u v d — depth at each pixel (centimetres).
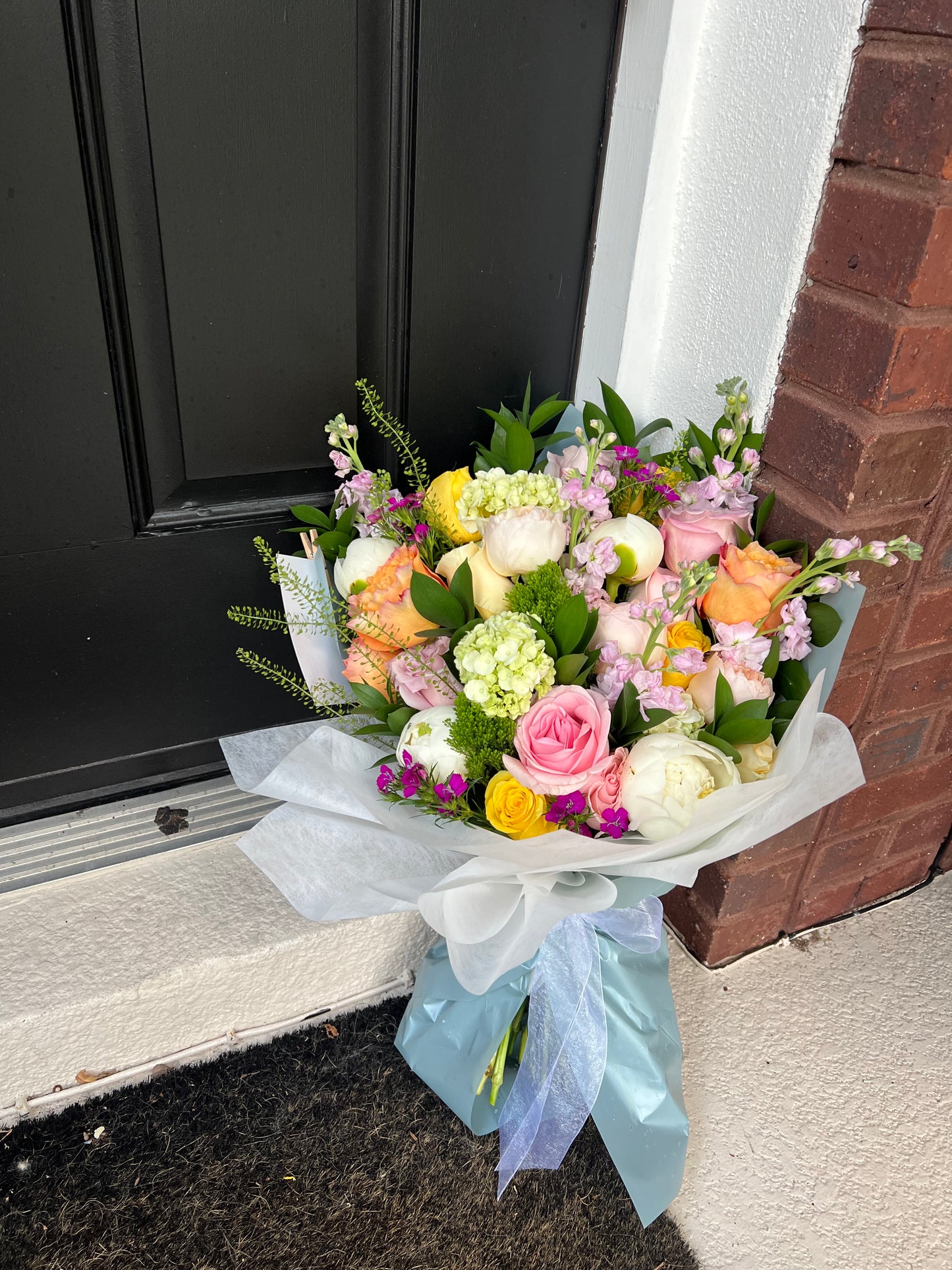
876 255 78
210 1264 87
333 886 87
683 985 114
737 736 78
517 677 72
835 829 112
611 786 74
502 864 76
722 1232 92
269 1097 100
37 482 93
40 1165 93
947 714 111
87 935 99
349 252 95
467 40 89
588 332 110
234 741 96
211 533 104
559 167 99
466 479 90
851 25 75
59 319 86
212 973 98
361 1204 92
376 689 88
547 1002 92
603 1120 93
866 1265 89
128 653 107
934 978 117
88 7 76
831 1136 100
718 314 96
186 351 93
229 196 88
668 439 107
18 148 78
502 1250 89
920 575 95
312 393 102
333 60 86
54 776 110
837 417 85
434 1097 101
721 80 88
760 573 81
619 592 89
